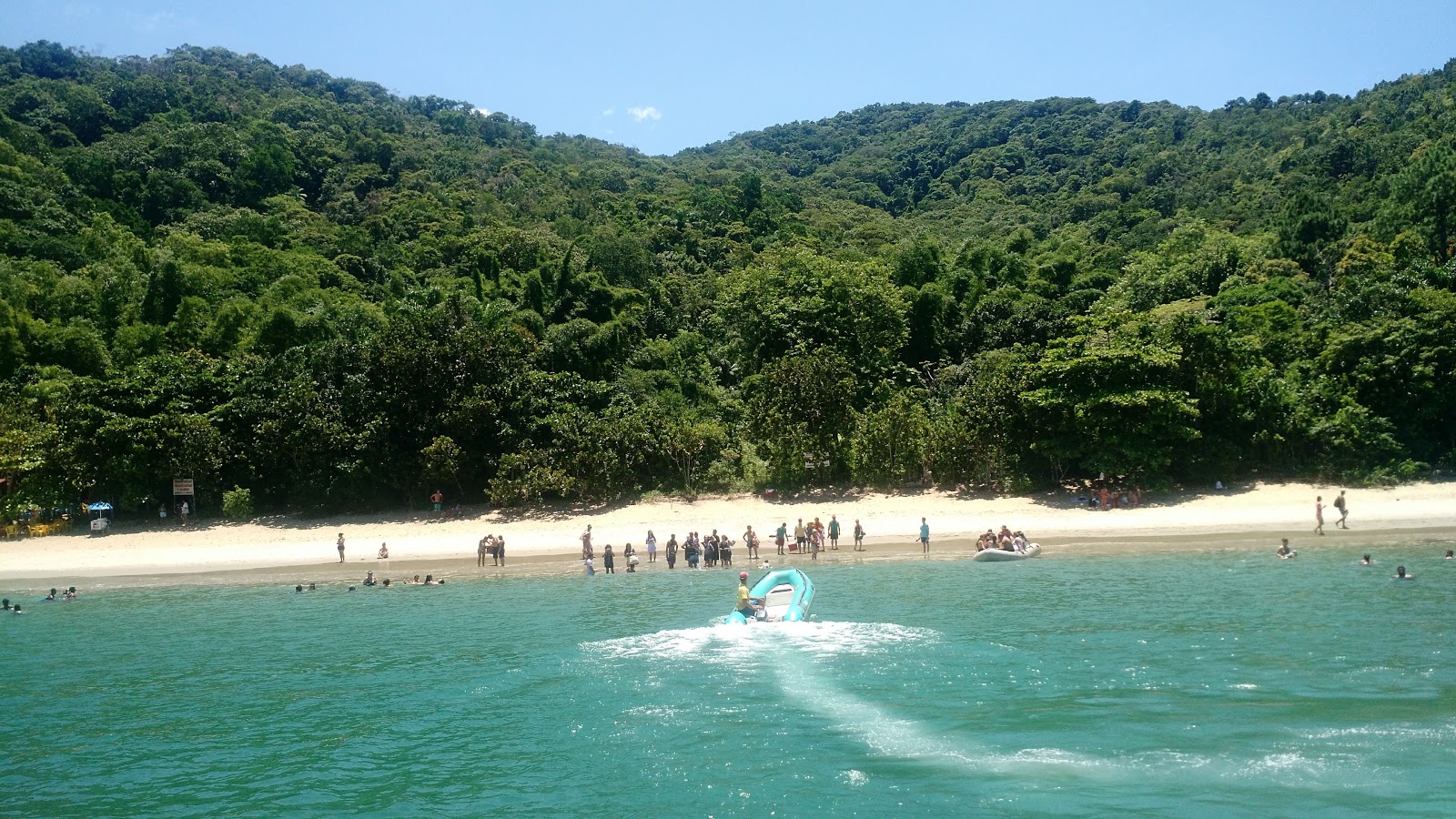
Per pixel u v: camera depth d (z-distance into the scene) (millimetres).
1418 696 18188
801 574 28953
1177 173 143750
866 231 110250
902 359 66438
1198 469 49312
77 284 66938
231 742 18344
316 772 16562
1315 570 32531
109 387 52375
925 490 50812
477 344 52938
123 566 44094
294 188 114812
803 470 51250
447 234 95688
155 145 111188
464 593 35094
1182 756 15469
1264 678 19609
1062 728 17062
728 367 70750
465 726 18781
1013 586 31547
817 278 64875
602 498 51469
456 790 15477
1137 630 24391
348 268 86812
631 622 28125
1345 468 48625
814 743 16922
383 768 16609
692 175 179000
